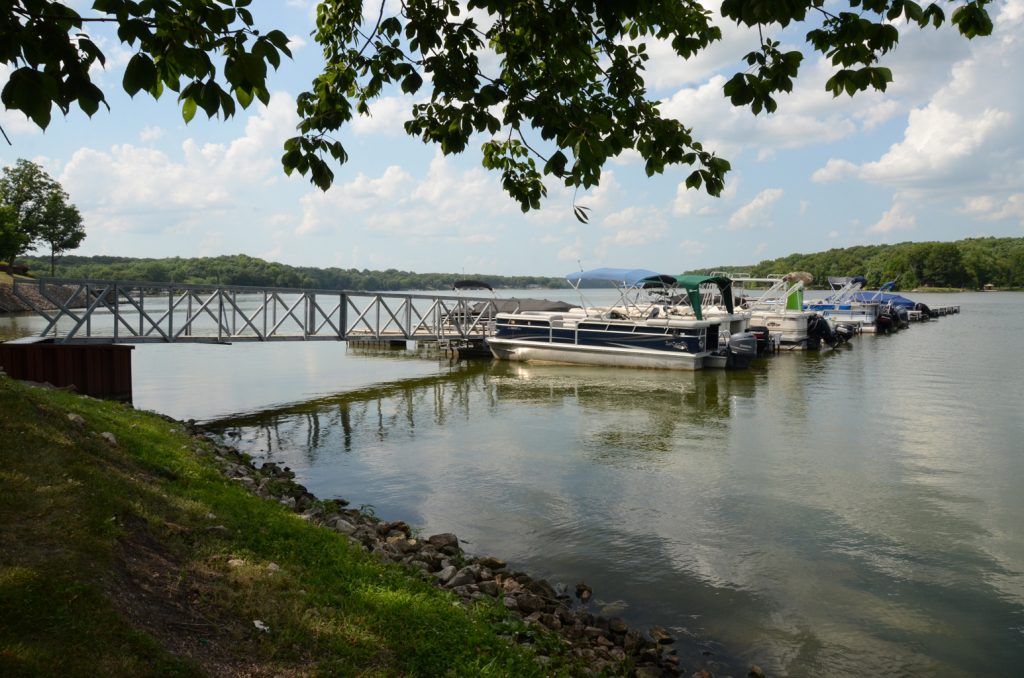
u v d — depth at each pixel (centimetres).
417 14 511
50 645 369
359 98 587
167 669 383
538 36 475
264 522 686
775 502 1066
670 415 1750
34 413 743
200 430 1516
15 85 270
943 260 12756
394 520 994
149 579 487
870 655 642
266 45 296
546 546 898
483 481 1182
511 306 3716
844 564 839
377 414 1770
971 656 639
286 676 419
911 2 409
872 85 427
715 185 494
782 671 615
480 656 496
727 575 811
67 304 1786
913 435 1511
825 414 1753
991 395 2022
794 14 353
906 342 3731
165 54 305
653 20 502
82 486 591
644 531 948
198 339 2011
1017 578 800
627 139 492
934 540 912
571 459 1323
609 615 714
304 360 2989
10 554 448
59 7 282
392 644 487
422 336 2745
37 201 6938
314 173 511
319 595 537
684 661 629
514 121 484
